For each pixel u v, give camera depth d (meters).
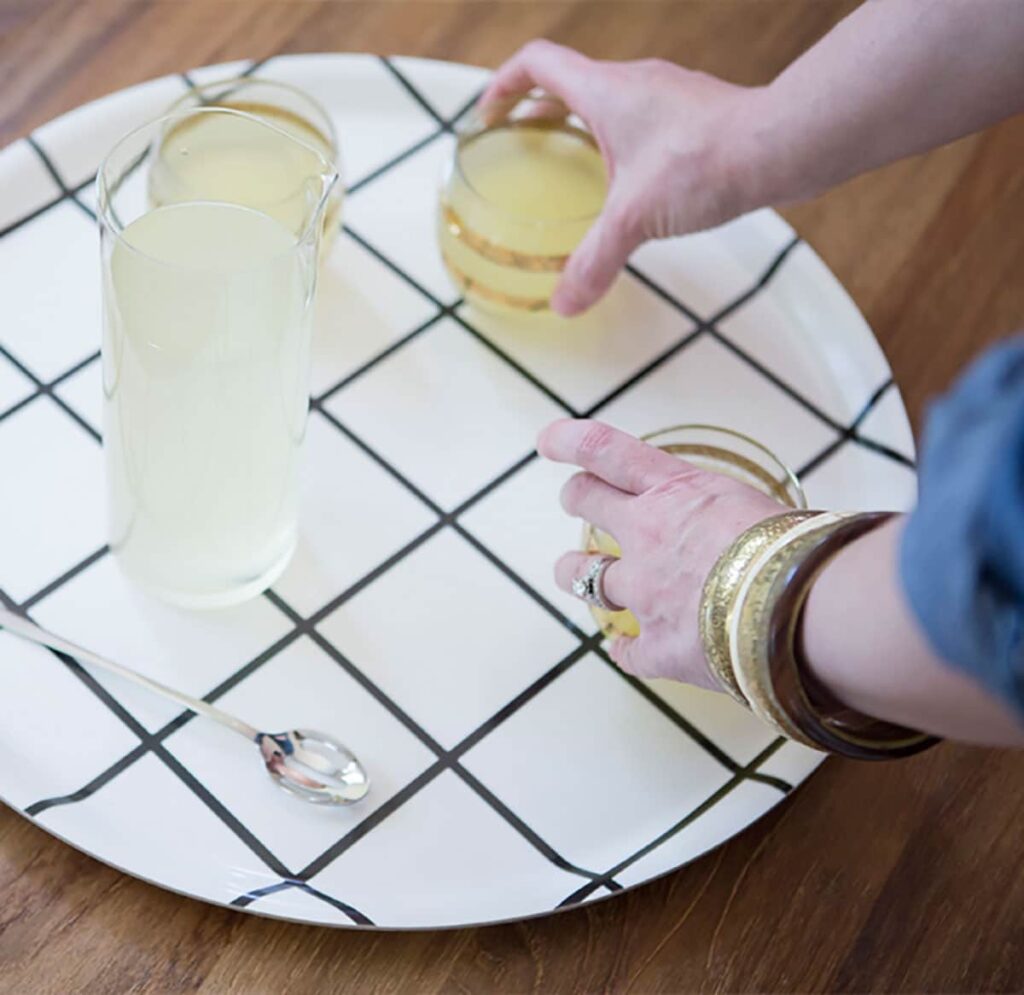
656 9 1.08
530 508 0.90
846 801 0.82
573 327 0.96
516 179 0.93
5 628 0.82
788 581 0.65
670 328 0.97
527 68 0.92
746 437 0.84
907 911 0.80
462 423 0.92
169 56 1.02
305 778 0.79
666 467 0.77
